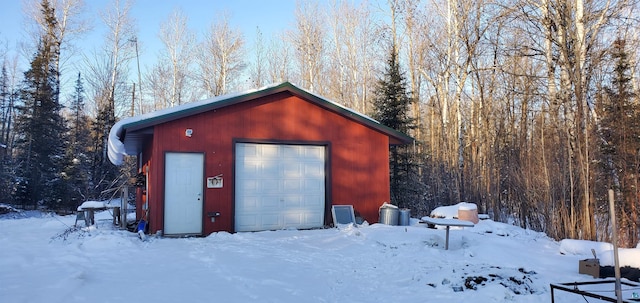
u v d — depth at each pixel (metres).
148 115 10.57
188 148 10.70
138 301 4.86
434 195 19.52
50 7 28.78
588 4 12.47
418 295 5.39
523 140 17.11
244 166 11.42
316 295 5.46
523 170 13.56
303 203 12.00
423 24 22.08
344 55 29.59
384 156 13.11
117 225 12.20
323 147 12.41
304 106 12.16
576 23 12.02
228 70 34.72
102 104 31.41
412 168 19.58
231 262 7.16
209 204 10.79
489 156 17.47
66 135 29.06
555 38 12.75
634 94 13.74
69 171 24.50
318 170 12.28
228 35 34.59
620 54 13.25
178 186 10.58
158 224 10.23
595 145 11.52
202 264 7.01
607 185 11.95
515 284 5.55
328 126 12.41
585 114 11.13
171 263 7.04
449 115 22.86
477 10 17.44
